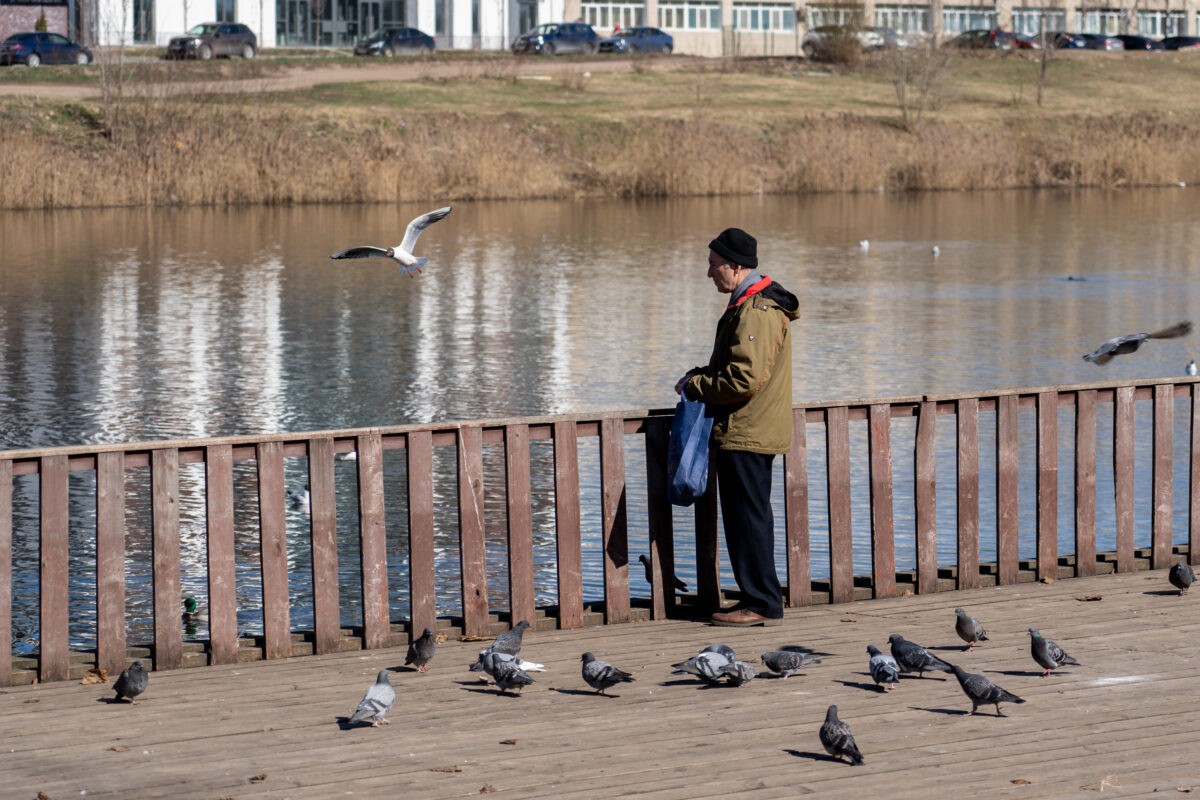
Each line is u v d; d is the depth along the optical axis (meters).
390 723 8.05
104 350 30.14
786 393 9.58
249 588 15.15
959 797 6.87
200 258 43.91
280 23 90.12
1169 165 71.38
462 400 25.86
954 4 112.31
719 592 10.20
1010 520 10.80
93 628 13.87
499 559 15.84
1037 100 81.38
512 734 7.85
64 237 48.06
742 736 7.76
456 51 90.56
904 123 72.69
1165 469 11.14
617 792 6.99
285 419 24.31
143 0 83.81
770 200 63.47
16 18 79.25
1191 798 6.82
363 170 60.38
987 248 48.16
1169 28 114.50
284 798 6.98
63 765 7.44
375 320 34.09
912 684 8.62
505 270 42.56
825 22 93.94
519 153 64.50
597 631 9.88
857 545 16.64
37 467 8.82
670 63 88.38
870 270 43.09
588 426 9.97
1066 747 7.50
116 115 59.72
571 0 101.31
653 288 39.16
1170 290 39.22
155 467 9.00
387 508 18.30
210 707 8.35
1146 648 9.19
